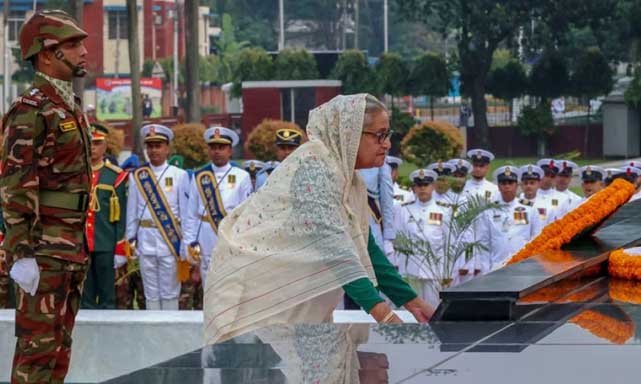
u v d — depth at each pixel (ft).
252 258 18.98
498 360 14.42
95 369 31.81
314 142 19.27
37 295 23.17
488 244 45.27
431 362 14.37
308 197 18.83
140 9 279.08
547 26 179.83
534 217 45.55
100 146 42.50
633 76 177.27
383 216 42.37
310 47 334.85
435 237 45.60
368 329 16.57
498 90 182.50
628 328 16.58
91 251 42.16
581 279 21.93
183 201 45.14
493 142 183.01
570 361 14.30
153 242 44.86
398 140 170.40
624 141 174.09
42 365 23.31
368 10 330.34
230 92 205.36
